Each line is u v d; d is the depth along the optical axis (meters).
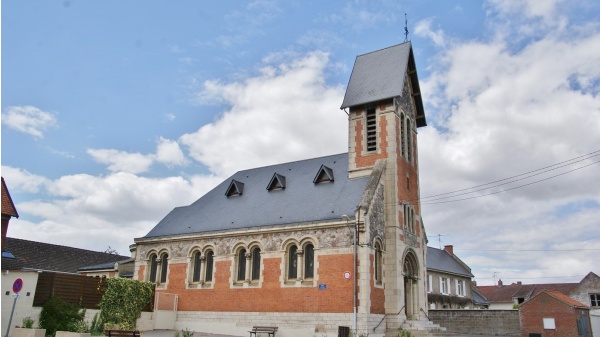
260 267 28.80
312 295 26.39
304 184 32.38
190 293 31.09
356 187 29.48
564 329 33.91
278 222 29.25
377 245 27.42
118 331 18.62
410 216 31.11
